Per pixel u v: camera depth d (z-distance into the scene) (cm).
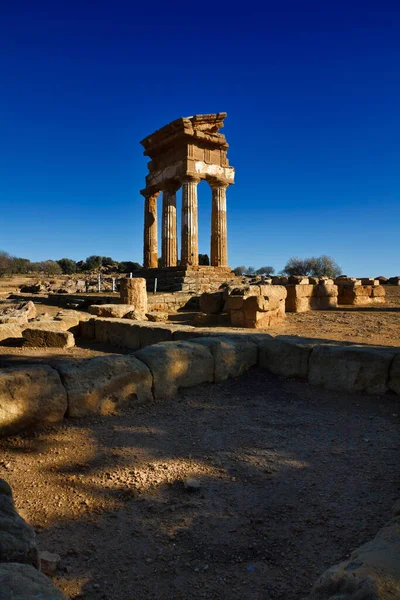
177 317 1606
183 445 465
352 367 625
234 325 1287
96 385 545
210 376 671
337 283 1995
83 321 1237
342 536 313
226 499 363
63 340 1067
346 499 361
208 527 325
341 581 216
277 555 295
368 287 1911
